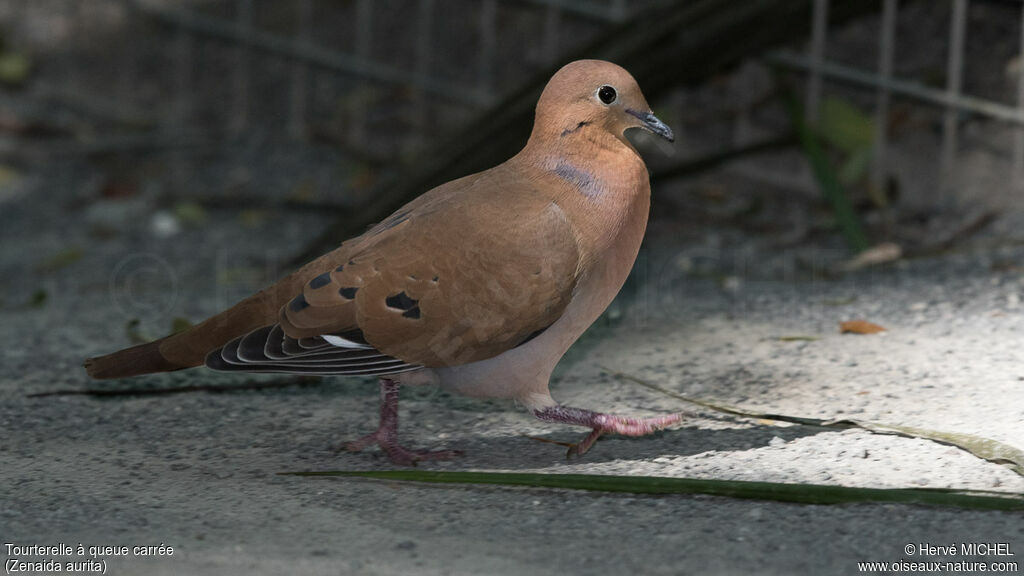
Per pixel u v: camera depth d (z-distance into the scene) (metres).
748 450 7.45
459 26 17.80
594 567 5.84
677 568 5.81
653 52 13.09
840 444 7.39
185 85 19.33
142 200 16.25
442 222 6.96
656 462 7.34
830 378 8.66
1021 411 7.65
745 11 12.95
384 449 7.60
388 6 18.56
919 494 6.33
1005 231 12.32
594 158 7.22
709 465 7.21
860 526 6.20
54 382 9.37
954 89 13.09
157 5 19.34
